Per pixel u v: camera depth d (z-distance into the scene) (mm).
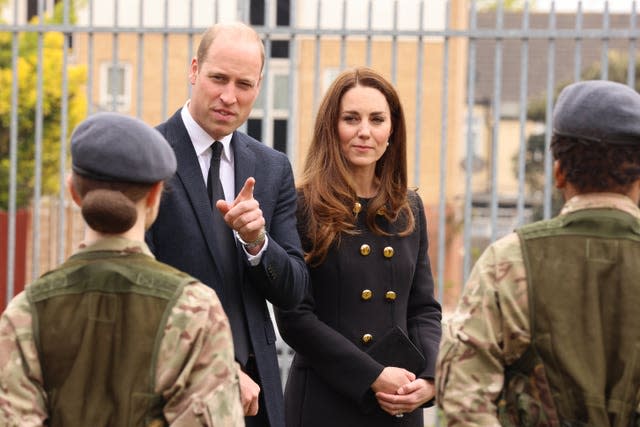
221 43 12695
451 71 48906
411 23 47594
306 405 13664
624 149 9664
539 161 68062
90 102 22469
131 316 9109
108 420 8992
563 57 90125
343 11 22250
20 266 35312
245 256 12586
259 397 12672
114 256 9320
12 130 22578
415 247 14180
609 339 9539
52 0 59219
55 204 38844
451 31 22172
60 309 9219
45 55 43000
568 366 9453
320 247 13570
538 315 9570
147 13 48312
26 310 9242
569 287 9578
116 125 9289
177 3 48188
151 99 45594
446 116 22328
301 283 12656
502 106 96812
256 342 12664
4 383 9047
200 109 12773
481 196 87188
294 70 22469
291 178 13469
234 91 12672
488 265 9789
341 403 13539
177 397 8930
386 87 13953
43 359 9156
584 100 9742
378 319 13727
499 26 22141
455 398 9570
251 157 13164
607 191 9828
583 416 9422
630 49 21906
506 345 9625
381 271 13789
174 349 8977
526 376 9656
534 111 74500
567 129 9805
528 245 9758
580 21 22000
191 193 12633
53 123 42938
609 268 9609
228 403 8914
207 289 9305
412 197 14398
